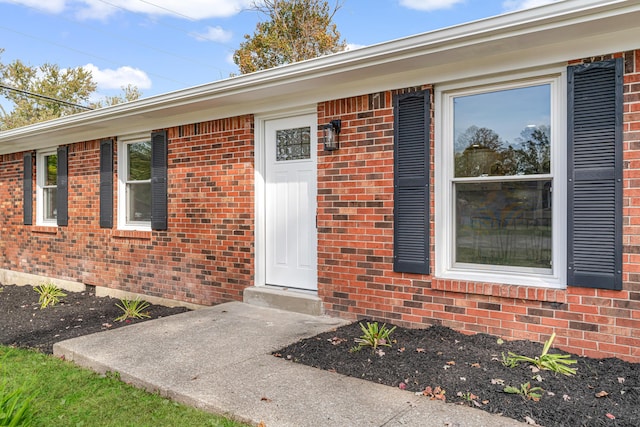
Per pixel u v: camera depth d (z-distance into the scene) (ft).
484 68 13.53
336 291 16.76
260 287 19.34
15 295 26.71
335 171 16.69
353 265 16.31
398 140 15.19
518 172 13.61
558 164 12.85
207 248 20.90
